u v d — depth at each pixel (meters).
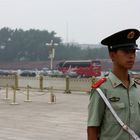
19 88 37.50
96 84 3.54
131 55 3.51
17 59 140.38
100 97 3.50
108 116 3.46
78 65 70.88
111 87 3.49
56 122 16.11
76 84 33.28
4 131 13.81
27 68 123.88
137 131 3.43
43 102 24.97
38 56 139.50
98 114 3.52
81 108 21.62
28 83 36.94
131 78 3.57
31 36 141.12
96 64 69.19
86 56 146.50
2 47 141.50
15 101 25.06
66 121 16.44
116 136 3.43
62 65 74.12
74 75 70.44
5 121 16.31
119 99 3.45
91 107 3.56
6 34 141.75
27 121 16.36
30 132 13.65
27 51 140.12
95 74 68.75
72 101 25.83
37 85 36.25
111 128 3.45
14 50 140.62
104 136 3.49
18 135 13.04
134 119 3.42
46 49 138.88
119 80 3.49
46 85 35.91
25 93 32.09
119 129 3.42
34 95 30.19
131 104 3.45
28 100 25.55
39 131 13.86
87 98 28.14
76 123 15.85
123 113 3.43
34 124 15.52
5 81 38.47
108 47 3.62
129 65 3.50
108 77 3.55
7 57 140.88
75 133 13.55
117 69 3.54
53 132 13.70
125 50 3.50
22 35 141.75
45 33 141.88
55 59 142.50
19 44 140.25
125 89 3.48
